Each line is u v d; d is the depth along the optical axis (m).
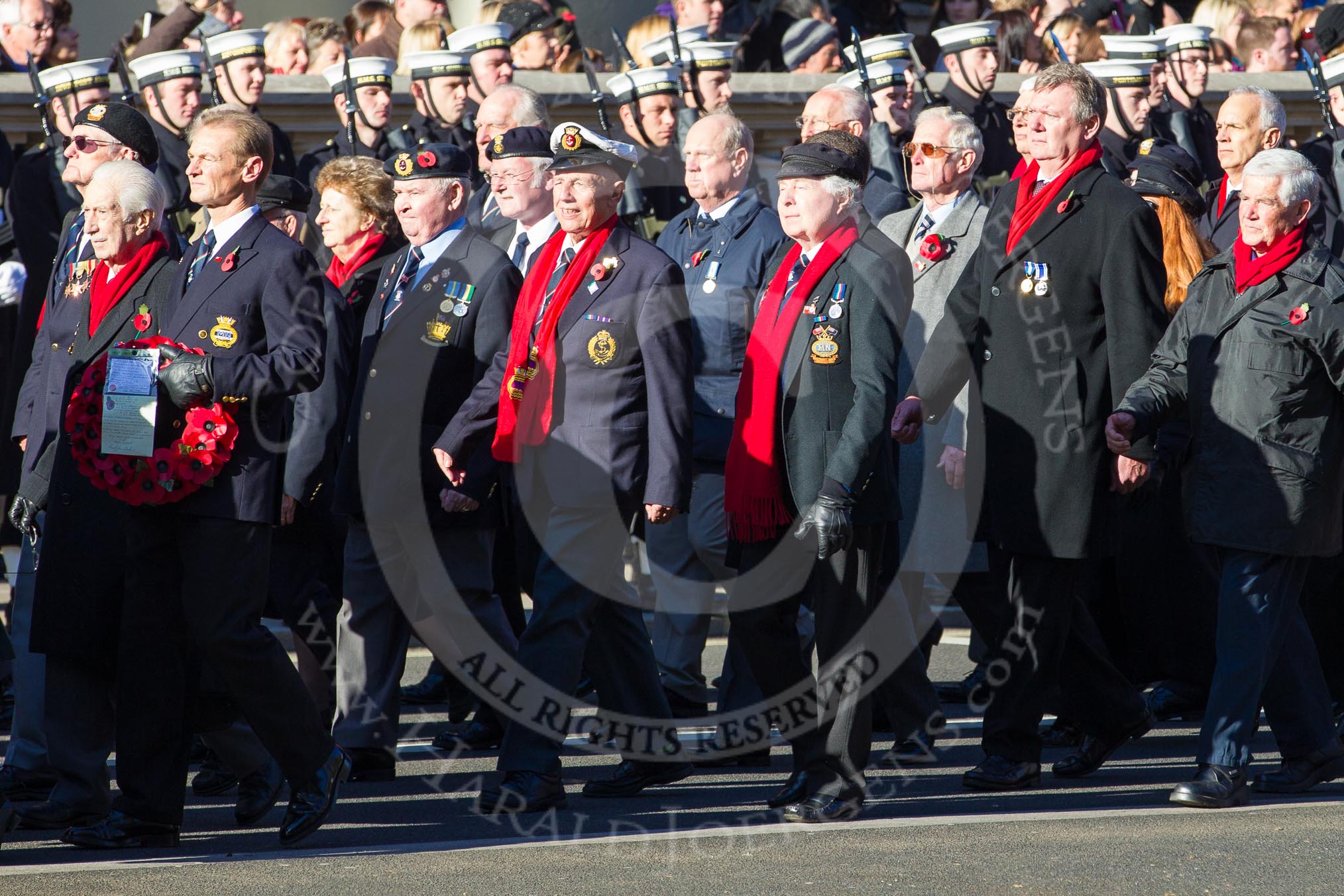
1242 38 39.66
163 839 17.77
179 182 27.94
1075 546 19.78
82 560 18.19
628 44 33.50
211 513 17.08
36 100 27.02
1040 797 19.80
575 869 16.12
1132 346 19.70
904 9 38.81
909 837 17.30
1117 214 19.88
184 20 32.00
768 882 15.52
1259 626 19.12
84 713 18.59
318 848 17.50
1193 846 16.73
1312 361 19.09
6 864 16.83
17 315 28.91
